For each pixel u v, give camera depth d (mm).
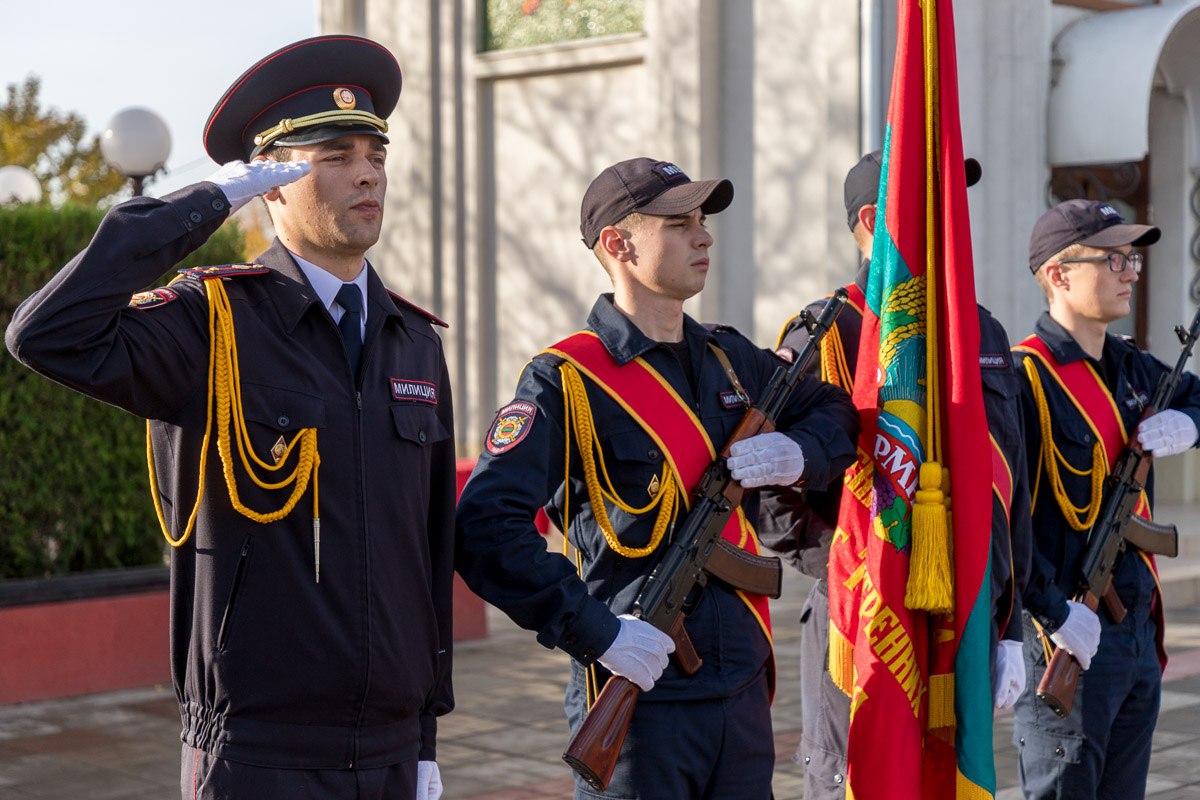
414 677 3113
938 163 3738
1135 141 10039
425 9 12898
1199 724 6723
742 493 3436
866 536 3783
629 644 3172
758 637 3465
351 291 3170
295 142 3076
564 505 3488
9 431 7465
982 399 3654
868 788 3625
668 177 3508
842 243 10570
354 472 3047
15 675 7207
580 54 11945
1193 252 11508
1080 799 4469
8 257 7332
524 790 5785
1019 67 10297
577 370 3439
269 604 2955
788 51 10883
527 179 12477
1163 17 10250
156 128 10383
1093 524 4449
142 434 7941
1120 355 4723
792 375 3611
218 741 2961
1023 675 3975
